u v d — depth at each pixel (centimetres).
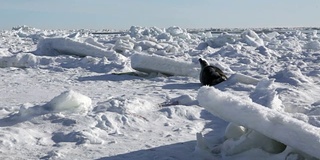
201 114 722
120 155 490
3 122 649
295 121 400
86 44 2072
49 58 1805
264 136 444
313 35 4516
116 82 1256
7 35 5094
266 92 726
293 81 1129
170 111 720
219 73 1148
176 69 1355
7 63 1753
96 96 959
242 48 2323
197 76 1302
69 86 1171
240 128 495
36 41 3966
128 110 704
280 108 638
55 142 554
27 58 1767
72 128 607
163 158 474
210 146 496
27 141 549
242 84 1070
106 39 3603
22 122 639
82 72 1533
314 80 1214
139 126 637
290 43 3033
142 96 934
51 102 694
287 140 388
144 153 497
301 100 864
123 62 1662
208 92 482
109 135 586
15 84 1212
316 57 1928
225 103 456
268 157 424
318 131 383
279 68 1543
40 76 1420
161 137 578
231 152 457
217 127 636
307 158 394
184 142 544
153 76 1386
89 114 673
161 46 2681
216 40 3123
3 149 512
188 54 2336
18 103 867
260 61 1883
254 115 423
